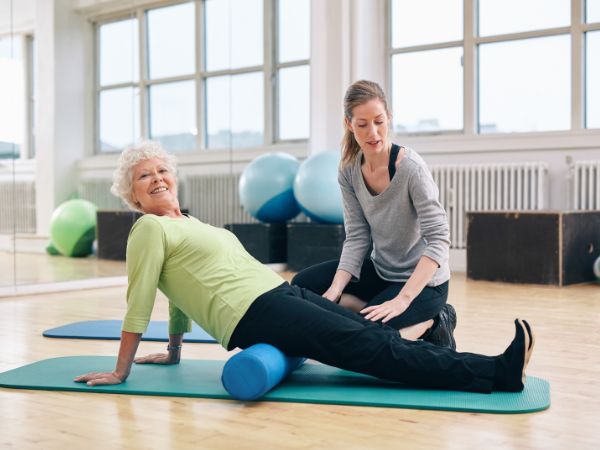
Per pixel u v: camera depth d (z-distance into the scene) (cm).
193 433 176
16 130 477
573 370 248
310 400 202
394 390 212
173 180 228
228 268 215
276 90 654
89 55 519
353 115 233
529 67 617
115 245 539
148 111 563
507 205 597
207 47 609
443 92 657
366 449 163
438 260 233
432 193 236
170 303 243
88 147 520
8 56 471
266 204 617
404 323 231
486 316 375
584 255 535
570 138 584
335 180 580
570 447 164
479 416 188
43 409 199
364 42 665
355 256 254
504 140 611
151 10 564
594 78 591
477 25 639
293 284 265
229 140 630
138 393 213
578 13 590
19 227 480
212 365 247
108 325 345
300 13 659
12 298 466
